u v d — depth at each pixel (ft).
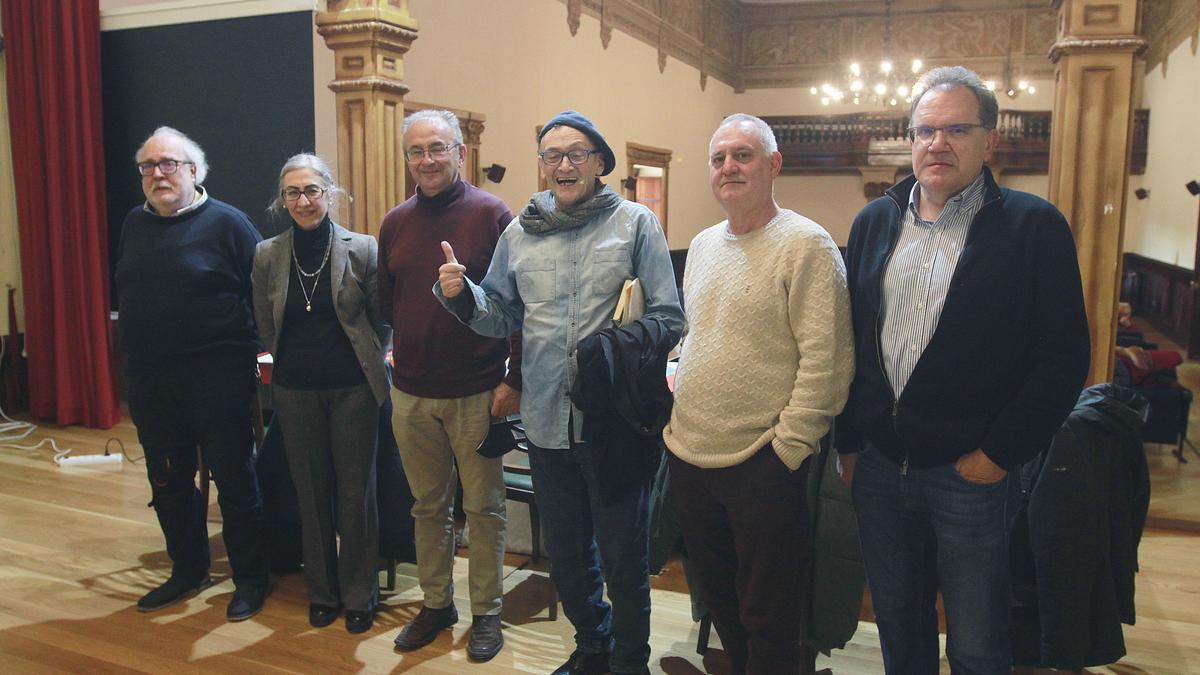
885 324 5.82
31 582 9.99
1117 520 7.70
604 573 7.30
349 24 13.60
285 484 10.03
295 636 8.76
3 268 18.16
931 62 43.52
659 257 7.07
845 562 7.48
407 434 8.16
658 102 36.37
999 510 5.71
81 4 16.11
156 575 10.23
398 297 8.05
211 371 8.86
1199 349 26.84
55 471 14.32
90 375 17.12
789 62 45.24
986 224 5.47
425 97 20.74
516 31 24.89
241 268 9.10
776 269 5.86
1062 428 7.51
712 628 9.09
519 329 7.74
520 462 10.95
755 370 5.94
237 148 15.20
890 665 6.35
